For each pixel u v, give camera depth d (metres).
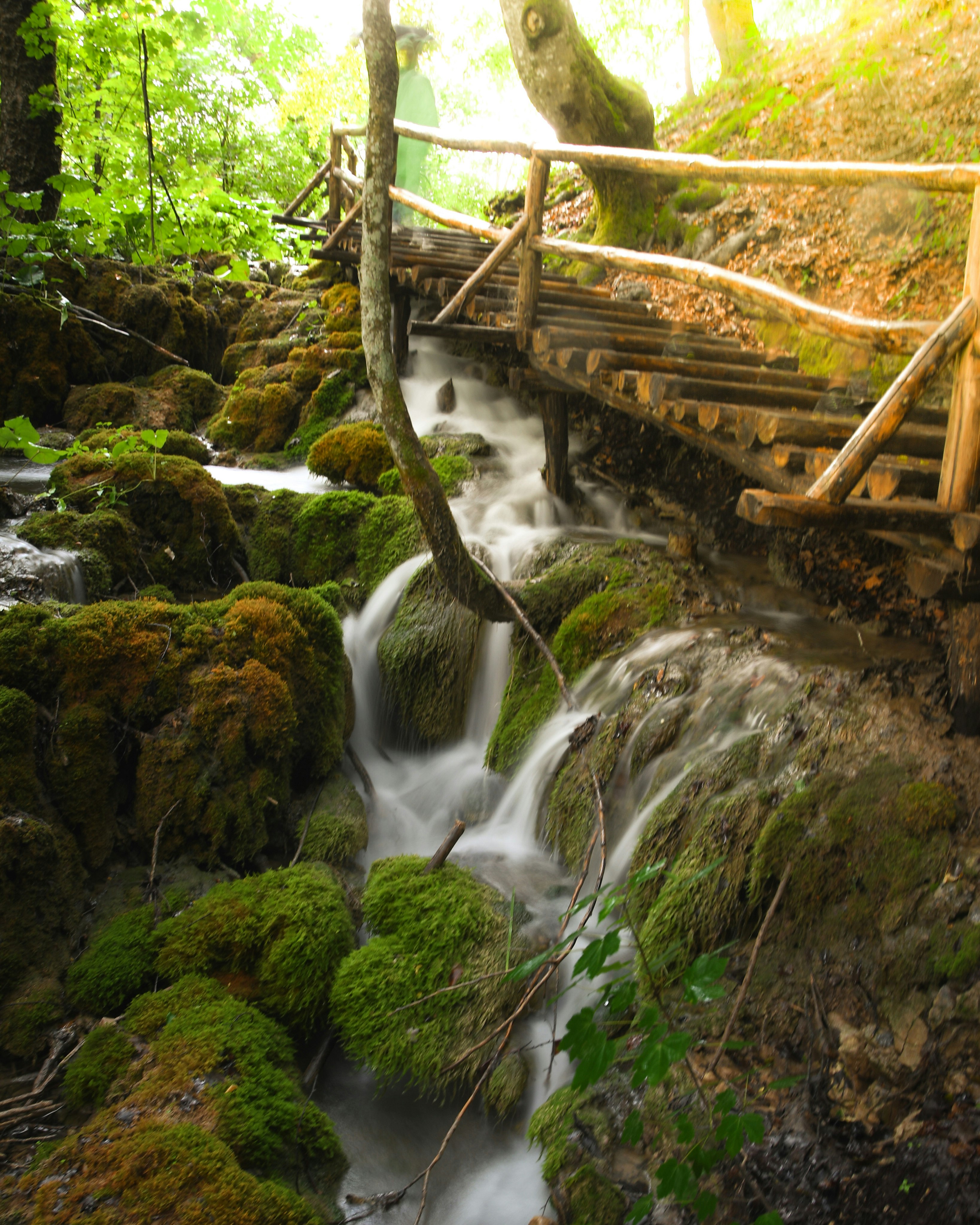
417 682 5.30
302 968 3.35
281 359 8.41
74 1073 2.86
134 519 5.30
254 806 3.98
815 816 3.22
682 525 5.99
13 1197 2.43
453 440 6.90
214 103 11.89
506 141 5.20
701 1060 2.87
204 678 4.02
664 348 5.10
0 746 3.42
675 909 3.29
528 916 3.74
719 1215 2.44
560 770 4.31
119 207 9.22
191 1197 2.43
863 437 2.80
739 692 3.93
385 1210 2.79
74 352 7.51
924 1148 2.41
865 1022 2.78
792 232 7.05
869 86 7.39
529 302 5.36
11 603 4.13
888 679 3.73
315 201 13.58
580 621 4.82
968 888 2.87
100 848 3.65
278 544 5.99
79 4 8.73
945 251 5.77
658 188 8.31
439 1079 3.11
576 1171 2.69
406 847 4.55
